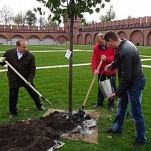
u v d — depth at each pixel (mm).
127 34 39531
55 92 5734
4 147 2918
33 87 4035
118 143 3139
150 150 2977
